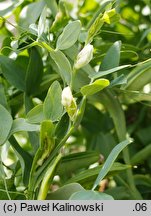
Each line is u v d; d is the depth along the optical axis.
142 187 0.46
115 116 0.41
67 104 0.31
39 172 0.33
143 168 0.51
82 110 0.33
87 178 0.35
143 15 0.53
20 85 0.39
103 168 0.32
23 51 0.40
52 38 0.41
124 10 0.53
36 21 0.42
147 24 0.54
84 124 0.50
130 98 0.43
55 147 0.33
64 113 0.33
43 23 0.36
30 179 0.33
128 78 0.38
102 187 0.49
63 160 0.38
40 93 0.41
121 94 0.41
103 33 0.45
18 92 0.41
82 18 0.48
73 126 0.32
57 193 0.34
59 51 0.34
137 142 0.52
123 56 0.40
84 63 0.33
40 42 0.36
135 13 0.53
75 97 0.38
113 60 0.37
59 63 0.34
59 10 0.42
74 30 0.34
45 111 0.33
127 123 0.56
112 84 0.37
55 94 0.33
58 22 0.41
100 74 0.34
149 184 0.45
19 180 0.44
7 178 0.36
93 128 0.50
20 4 0.44
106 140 0.47
